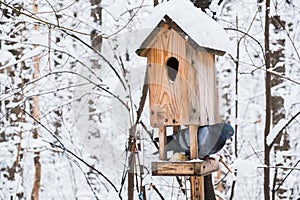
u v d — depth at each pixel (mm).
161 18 6270
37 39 8320
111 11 8453
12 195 10070
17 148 10344
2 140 10922
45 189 14320
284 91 10703
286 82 10039
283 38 10219
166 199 9094
